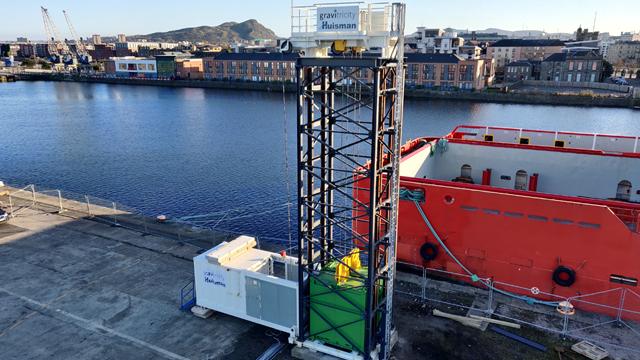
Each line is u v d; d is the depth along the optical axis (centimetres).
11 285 2000
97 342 1611
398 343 1594
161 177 5325
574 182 2438
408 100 12425
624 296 1683
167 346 1588
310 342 1558
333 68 1480
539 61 16450
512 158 2552
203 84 17025
